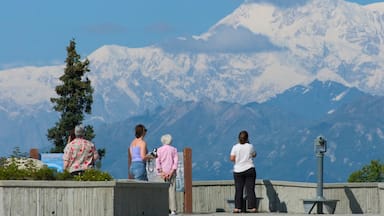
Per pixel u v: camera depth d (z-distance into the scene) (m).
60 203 40.72
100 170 43.19
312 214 49.22
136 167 48.03
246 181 51.94
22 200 40.03
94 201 41.28
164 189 45.44
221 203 56.97
